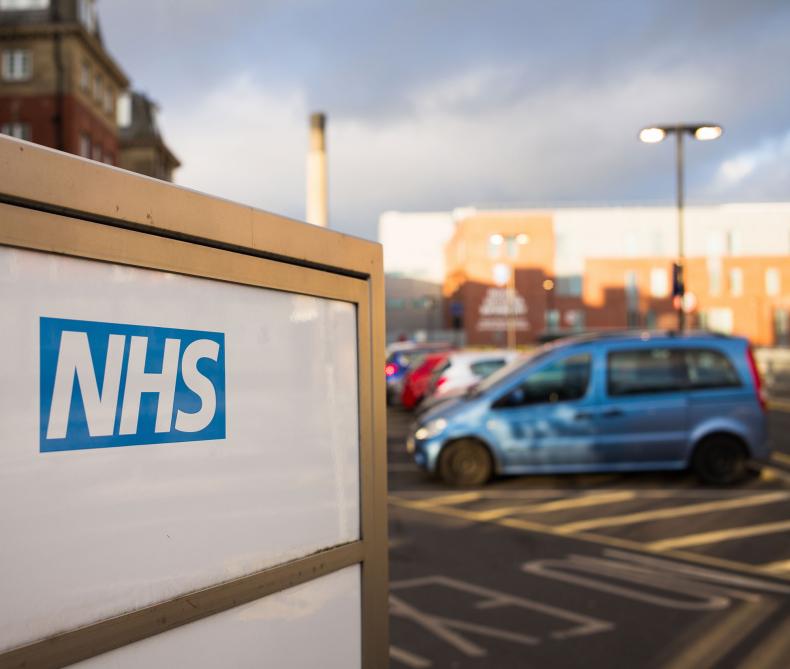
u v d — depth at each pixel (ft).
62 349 3.55
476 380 52.03
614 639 15.96
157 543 3.96
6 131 132.36
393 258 281.13
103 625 3.63
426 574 20.79
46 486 3.45
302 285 5.03
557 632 16.42
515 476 36.27
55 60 132.46
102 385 3.73
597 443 33.58
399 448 47.52
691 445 33.35
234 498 4.44
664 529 25.67
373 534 5.57
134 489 3.85
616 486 33.37
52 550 3.45
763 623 16.75
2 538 3.27
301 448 4.97
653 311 238.07
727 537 24.44
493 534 25.30
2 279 3.32
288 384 4.91
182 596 4.06
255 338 4.67
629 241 238.89
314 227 5.13
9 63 132.98
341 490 5.31
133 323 3.91
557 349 34.65
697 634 16.19
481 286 236.63
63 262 3.58
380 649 5.59
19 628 3.32
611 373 33.91
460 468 34.06
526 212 238.07
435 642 15.92
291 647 4.76
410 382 68.74
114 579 3.72
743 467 33.37
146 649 3.86
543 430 33.76
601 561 21.93
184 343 4.19
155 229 3.99
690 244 237.66
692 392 33.55
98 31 145.07
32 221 3.43
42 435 3.44
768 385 113.50
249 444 4.58
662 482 34.06
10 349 3.34
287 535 4.81
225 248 4.45
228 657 4.32
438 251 281.13
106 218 3.73
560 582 19.97
